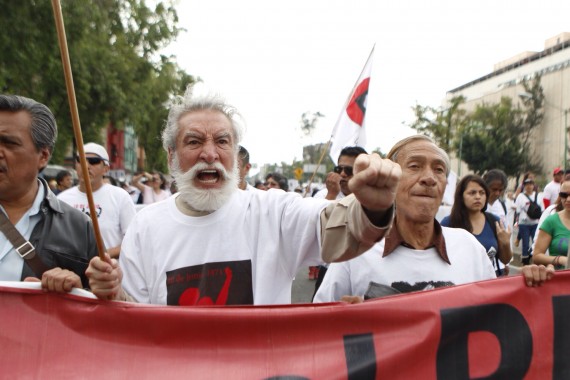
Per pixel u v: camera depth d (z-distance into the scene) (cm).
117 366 199
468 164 5591
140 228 249
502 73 7088
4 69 1180
